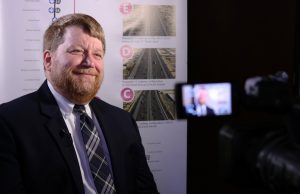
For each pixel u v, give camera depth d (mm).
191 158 2801
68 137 1549
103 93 2365
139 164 1782
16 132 1492
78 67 1585
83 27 1613
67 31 1601
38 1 2248
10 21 2229
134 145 1766
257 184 1140
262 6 2846
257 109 1064
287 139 1068
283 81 1056
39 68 2266
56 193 1481
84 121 1630
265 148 1076
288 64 2891
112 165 1640
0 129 1486
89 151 1584
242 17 2820
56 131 1540
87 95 1621
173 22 2420
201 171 2820
